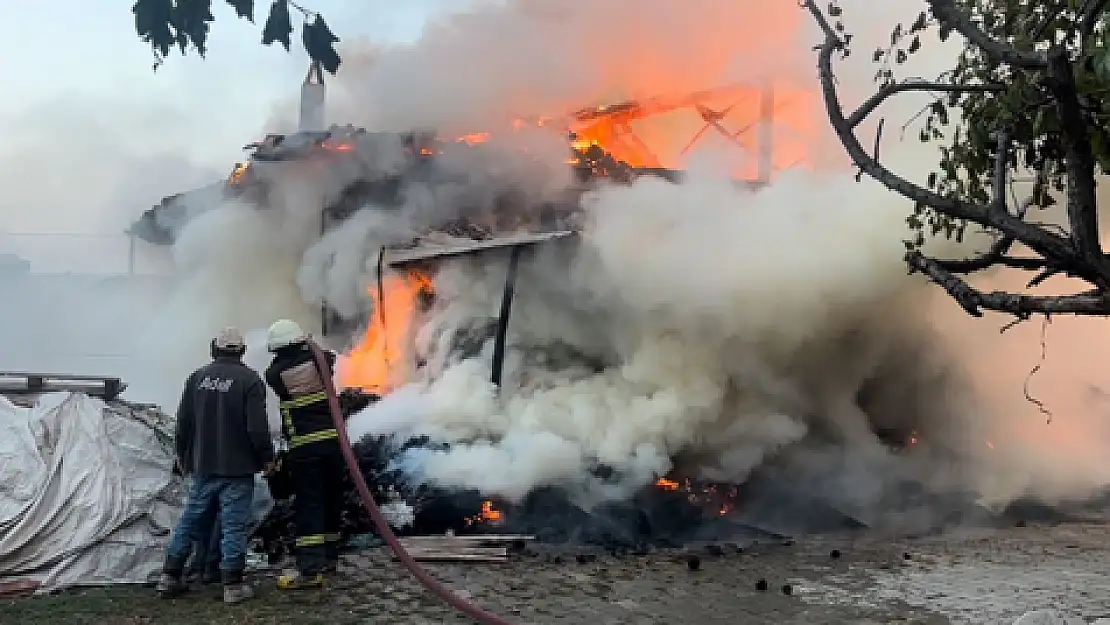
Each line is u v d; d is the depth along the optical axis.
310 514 4.80
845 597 4.68
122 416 5.76
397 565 5.17
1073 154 2.36
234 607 4.41
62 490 4.95
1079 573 5.15
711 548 5.64
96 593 4.59
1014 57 2.34
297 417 4.87
